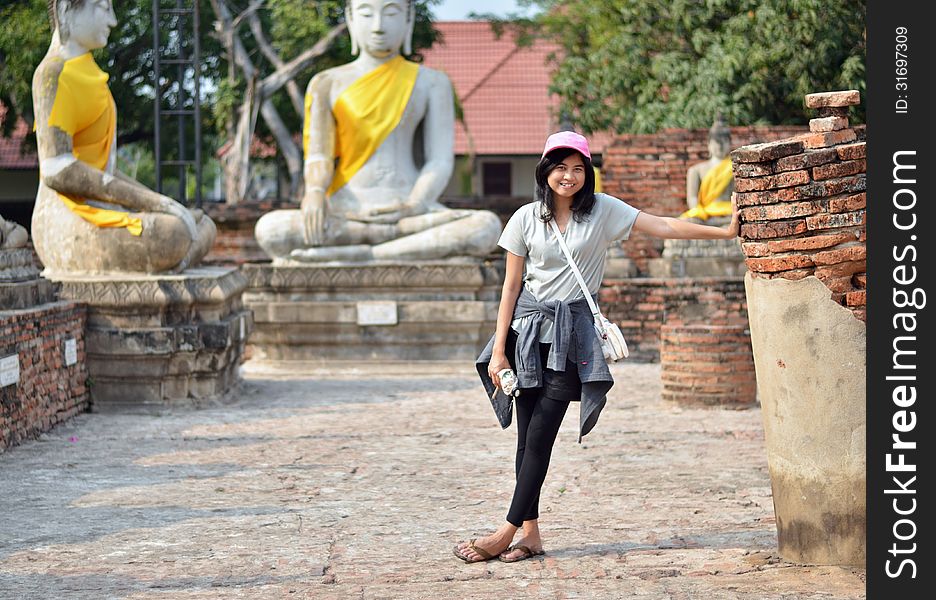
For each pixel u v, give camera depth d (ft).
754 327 18.65
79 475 26.43
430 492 24.64
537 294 18.97
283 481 25.77
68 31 37.37
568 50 78.69
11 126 87.71
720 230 18.78
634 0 65.00
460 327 45.73
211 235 41.27
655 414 34.73
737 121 61.21
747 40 61.36
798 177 17.62
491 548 19.20
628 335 49.37
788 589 17.39
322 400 38.52
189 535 21.11
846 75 58.95
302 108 90.43
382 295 45.96
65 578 18.47
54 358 32.89
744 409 35.53
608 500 23.66
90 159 38.17
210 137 108.06
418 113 49.88
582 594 17.43
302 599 17.31
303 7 82.64
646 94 64.64
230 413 35.68
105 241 37.09
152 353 35.70
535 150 103.45
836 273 17.66
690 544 20.12
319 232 47.01
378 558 19.54
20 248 32.76
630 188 53.62
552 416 18.85
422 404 37.50
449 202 63.31
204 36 91.56
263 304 45.75
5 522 22.11
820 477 18.16
